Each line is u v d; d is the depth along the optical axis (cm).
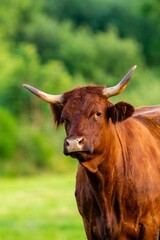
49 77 14062
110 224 2684
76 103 2555
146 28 19612
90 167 2597
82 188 2755
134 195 2698
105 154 2622
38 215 6166
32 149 11838
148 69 17138
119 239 2709
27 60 14700
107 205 2681
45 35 17862
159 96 12650
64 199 7225
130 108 2592
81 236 4641
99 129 2556
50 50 17712
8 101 13688
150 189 2722
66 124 2562
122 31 19962
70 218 5784
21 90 13675
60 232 4978
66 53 17125
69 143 2472
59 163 11938
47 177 11038
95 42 17138
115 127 2683
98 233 2741
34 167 11775
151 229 2731
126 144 2727
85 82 15462
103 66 16962
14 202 7331
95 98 2572
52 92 13862
